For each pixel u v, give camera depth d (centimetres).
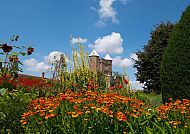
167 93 868
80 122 517
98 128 508
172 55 861
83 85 1120
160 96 1386
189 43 840
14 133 629
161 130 513
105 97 586
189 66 830
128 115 542
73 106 564
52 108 548
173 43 868
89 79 1166
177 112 613
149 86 2394
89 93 602
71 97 570
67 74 1170
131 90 1083
